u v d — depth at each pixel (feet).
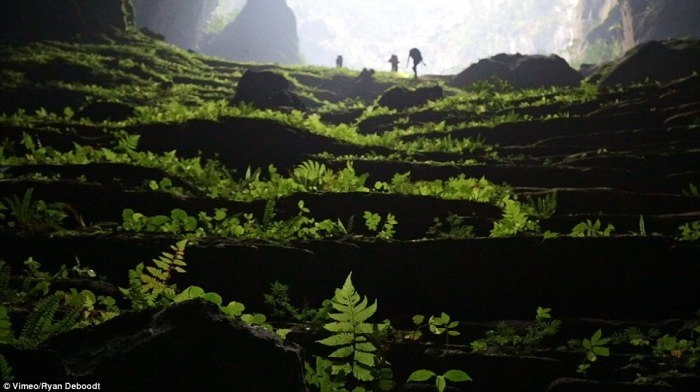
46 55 87.76
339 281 21.57
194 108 67.51
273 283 20.95
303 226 27.91
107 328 9.75
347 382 12.95
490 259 21.91
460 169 41.45
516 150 50.85
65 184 26.58
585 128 54.65
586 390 14.88
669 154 44.11
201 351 9.13
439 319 17.16
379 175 41.06
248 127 45.39
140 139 43.88
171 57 111.34
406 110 74.84
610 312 21.13
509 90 88.69
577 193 35.58
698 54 91.15
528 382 15.83
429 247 22.18
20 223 21.97
